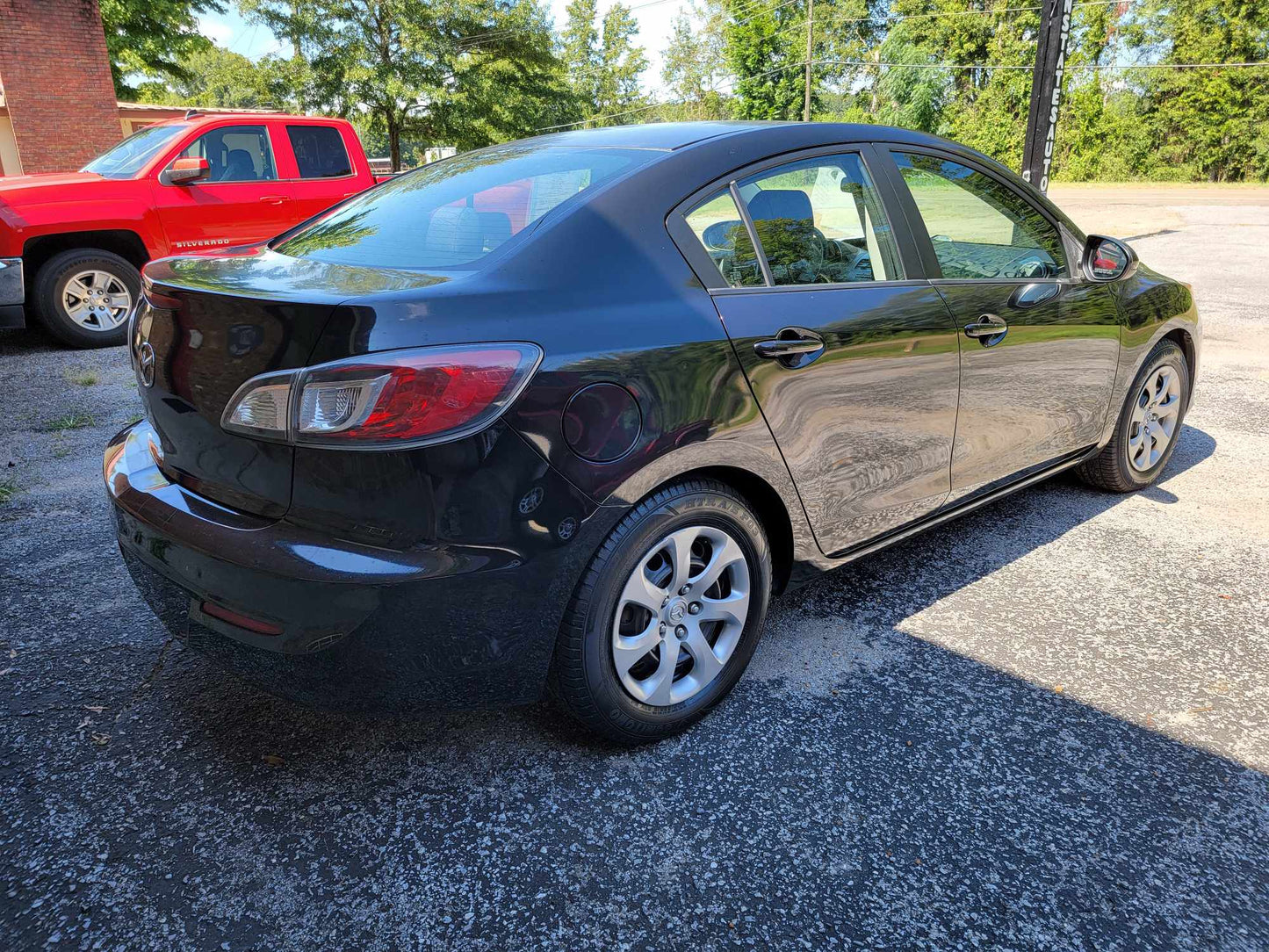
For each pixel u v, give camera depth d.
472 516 1.71
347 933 1.67
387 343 1.64
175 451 1.99
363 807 2.00
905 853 1.87
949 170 2.84
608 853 1.87
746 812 1.99
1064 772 2.12
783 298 2.24
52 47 14.08
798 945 1.64
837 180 2.49
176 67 25.67
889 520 2.67
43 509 3.73
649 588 2.05
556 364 1.78
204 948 1.63
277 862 1.84
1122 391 3.55
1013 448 3.07
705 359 2.02
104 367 6.48
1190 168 46.69
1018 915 1.71
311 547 1.71
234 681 2.49
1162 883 1.79
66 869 1.81
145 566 1.96
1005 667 2.57
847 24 57.88
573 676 1.97
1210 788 2.06
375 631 1.70
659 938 1.66
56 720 2.30
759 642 2.70
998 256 2.94
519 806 2.01
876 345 2.41
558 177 2.27
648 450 1.91
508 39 32.78
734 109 55.38
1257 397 5.52
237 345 1.76
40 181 7.02
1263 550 3.35
